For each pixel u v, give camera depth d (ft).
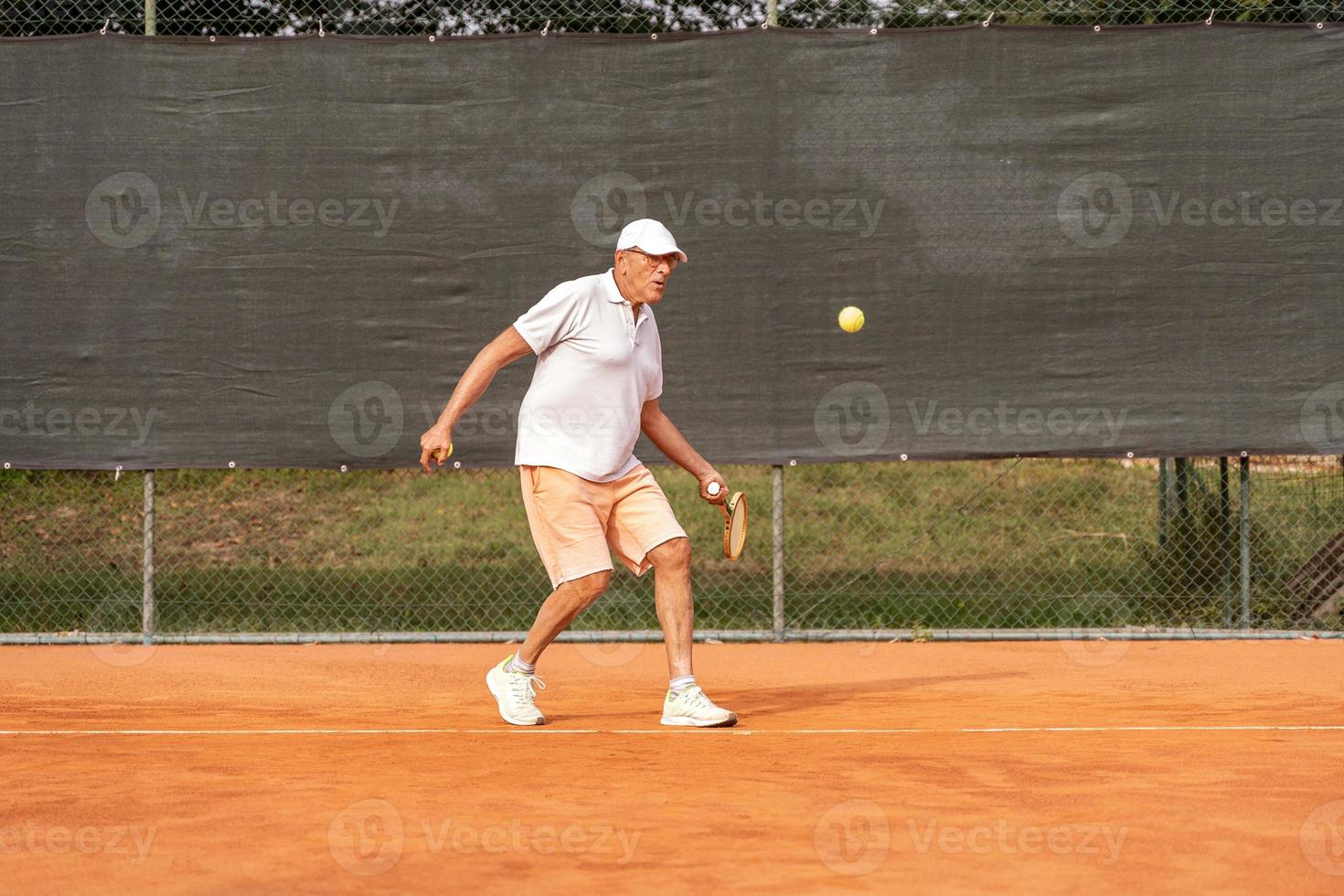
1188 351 46.16
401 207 46.32
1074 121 45.98
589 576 30.50
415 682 39.73
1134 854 18.78
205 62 46.14
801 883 17.43
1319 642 47.29
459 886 17.29
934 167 46.09
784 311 46.24
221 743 28.02
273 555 67.62
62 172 46.21
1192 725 30.63
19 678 40.19
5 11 48.29
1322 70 45.91
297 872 17.89
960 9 49.49
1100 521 71.00
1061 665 43.01
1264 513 53.83
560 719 32.27
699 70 46.14
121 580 60.23
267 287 46.32
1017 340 46.16
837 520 73.26
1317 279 46.11
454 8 49.26
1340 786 23.06
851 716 32.40
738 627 52.21
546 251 46.32
